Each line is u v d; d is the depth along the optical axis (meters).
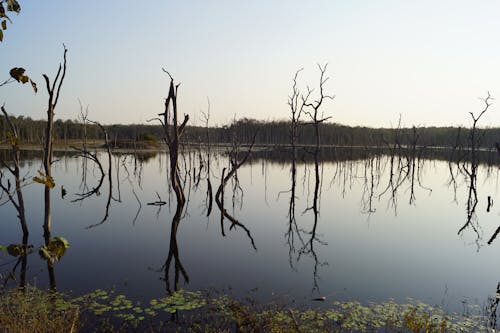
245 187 31.17
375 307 8.62
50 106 11.70
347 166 52.31
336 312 8.23
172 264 11.45
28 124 69.44
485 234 16.62
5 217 17.22
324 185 33.38
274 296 9.10
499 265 12.09
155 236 14.78
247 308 8.21
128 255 12.22
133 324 7.41
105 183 31.12
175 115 17.48
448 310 8.55
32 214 18.12
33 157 47.81
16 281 9.47
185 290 9.35
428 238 15.69
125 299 8.65
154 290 9.27
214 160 55.62
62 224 16.28
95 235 14.66
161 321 7.59
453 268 11.75
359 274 10.97
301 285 9.94
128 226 16.36
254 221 18.39
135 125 85.25
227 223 17.73
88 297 8.66
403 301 9.04
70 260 11.51
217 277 10.39
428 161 63.44
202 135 72.00
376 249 13.81
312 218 19.34
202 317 7.82
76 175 35.91
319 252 13.23
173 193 26.88
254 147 88.12
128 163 48.97
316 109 23.03
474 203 25.22
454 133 84.00
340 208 22.48
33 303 7.99
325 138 92.50
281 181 35.31
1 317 6.48
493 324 7.81
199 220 18.22
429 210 22.44
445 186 34.31
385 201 25.42
